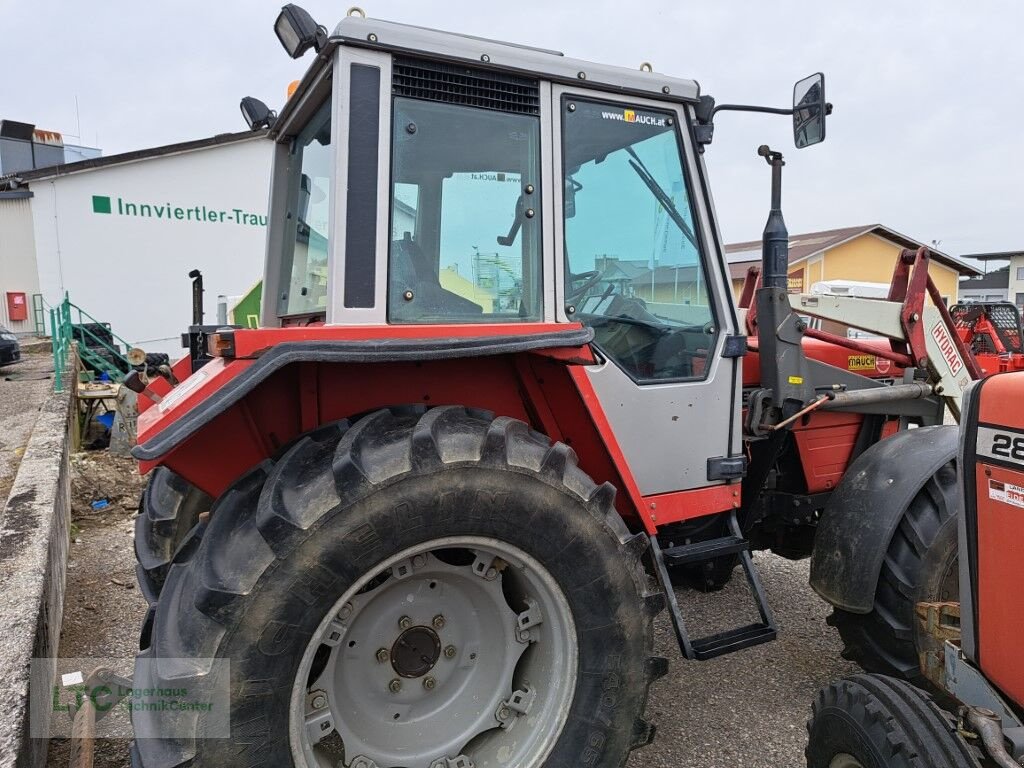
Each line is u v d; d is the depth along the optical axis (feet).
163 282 55.98
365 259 6.40
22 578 9.14
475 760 6.42
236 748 5.18
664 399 8.18
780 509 10.23
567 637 6.43
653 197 8.20
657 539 8.60
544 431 7.60
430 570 6.19
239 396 5.38
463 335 6.38
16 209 63.21
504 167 7.17
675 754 7.91
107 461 20.98
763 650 10.20
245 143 57.36
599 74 7.53
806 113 8.04
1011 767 4.78
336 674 6.03
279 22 6.97
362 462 5.65
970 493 5.66
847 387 10.37
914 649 8.11
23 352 53.36
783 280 8.80
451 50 6.75
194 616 5.30
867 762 5.44
